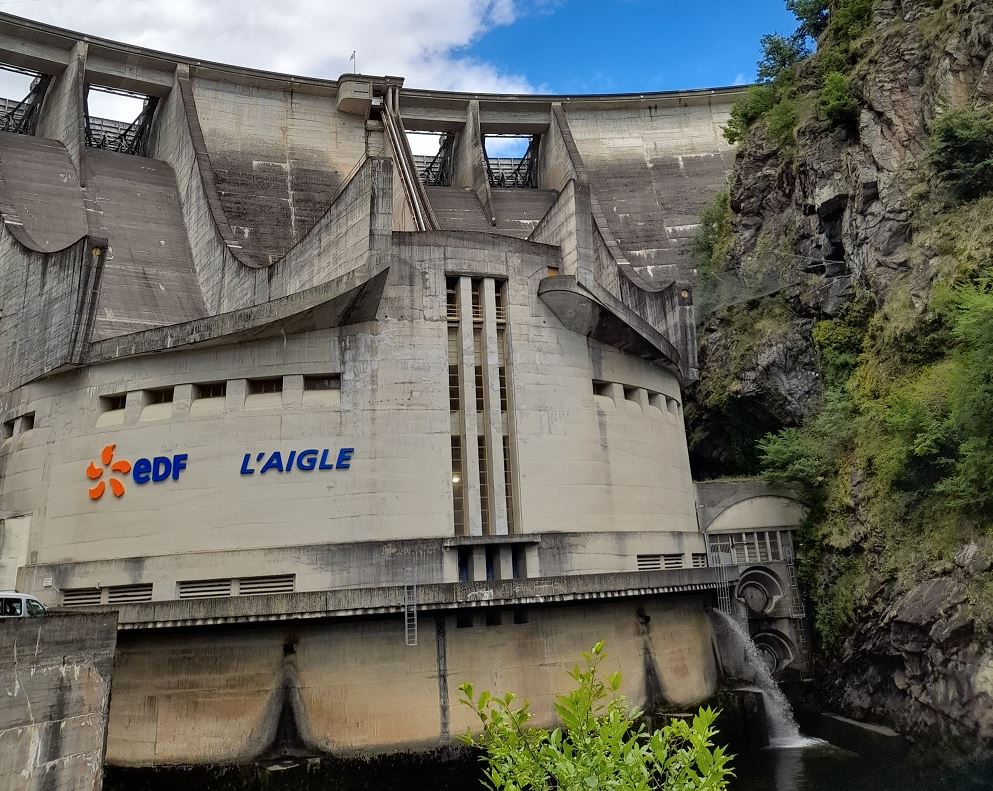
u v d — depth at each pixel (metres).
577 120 71.31
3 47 54.81
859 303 38.78
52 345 30.05
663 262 59.28
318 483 26.89
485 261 30.38
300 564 26.03
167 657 24.11
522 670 26.11
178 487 27.08
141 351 28.36
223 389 28.14
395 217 56.12
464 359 29.23
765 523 39.41
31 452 29.97
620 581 27.33
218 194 51.94
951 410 28.30
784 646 37.34
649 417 34.31
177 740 23.53
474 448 28.48
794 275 43.88
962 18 35.88
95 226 48.72
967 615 25.47
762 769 27.20
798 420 41.91
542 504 28.80
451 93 67.75
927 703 27.25
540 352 30.45
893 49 39.34
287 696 23.91
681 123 72.06
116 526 27.22
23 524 29.14
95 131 63.34
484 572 27.25
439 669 25.16
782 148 47.22
